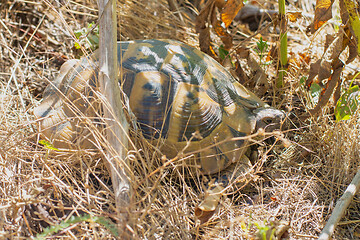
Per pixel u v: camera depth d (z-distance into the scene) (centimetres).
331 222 168
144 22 310
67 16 312
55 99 215
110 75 170
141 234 164
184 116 194
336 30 276
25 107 242
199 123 195
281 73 249
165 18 315
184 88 196
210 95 201
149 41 219
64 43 300
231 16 244
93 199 182
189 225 177
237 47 250
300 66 265
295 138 230
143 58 202
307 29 244
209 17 250
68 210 180
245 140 198
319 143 221
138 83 195
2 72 278
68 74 218
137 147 196
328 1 211
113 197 180
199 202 186
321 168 216
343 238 178
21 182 186
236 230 176
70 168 194
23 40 307
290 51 271
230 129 200
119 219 150
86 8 324
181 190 199
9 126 218
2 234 149
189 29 312
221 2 247
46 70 287
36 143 209
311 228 185
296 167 217
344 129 219
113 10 171
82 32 246
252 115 208
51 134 203
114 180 160
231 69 251
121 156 164
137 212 153
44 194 183
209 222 179
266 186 207
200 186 186
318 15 216
